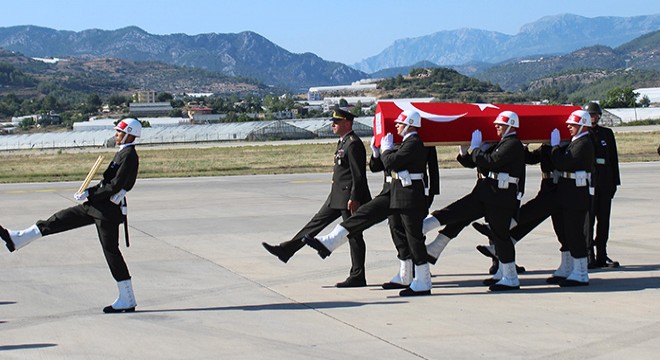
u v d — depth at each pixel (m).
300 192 20.81
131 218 15.55
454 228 8.98
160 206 17.70
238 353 6.46
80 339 6.97
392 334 6.97
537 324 7.21
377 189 21.03
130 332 7.19
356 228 8.65
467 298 8.40
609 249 11.38
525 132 9.09
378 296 8.59
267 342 6.80
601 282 9.13
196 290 9.02
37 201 19.73
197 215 15.94
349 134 9.05
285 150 52.50
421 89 185.75
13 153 67.12
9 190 23.69
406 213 8.52
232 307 8.16
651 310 7.68
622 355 6.22
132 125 7.95
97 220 7.95
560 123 9.19
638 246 11.58
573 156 8.77
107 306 8.12
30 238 8.02
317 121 87.50
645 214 14.91
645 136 52.06
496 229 8.70
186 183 25.00
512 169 8.58
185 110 193.62
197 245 12.21
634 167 27.95
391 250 11.56
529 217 9.34
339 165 9.09
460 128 8.85
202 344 6.76
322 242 8.59
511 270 8.78
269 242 12.42
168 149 60.88
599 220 10.12
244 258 11.05
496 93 181.25
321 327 7.27
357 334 7.00
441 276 9.70
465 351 6.41
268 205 17.66
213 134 78.69
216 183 24.80
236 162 39.12
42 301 8.55
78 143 82.25
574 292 8.59
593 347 6.45
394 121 8.73
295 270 10.18
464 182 22.59
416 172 8.52
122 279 8.00
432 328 7.14
